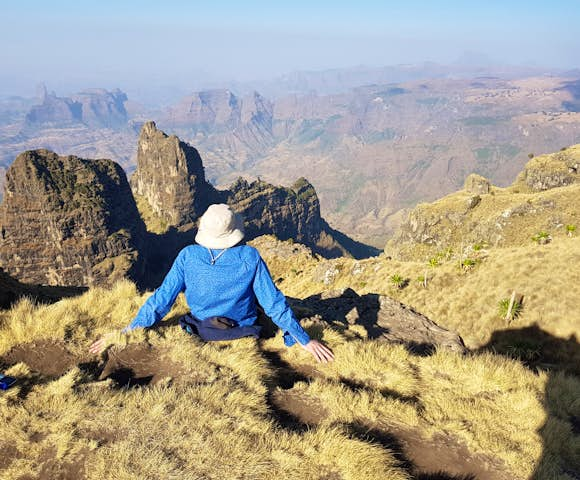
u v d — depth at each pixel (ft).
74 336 17.56
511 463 13.21
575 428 16.71
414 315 38.24
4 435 11.28
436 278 150.51
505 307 103.14
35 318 17.80
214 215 15.28
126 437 11.42
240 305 16.20
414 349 29.25
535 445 14.32
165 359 16.03
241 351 16.89
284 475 10.82
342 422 13.85
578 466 14.24
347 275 199.00
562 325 91.20
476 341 102.42
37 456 10.78
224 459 11.00
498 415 15.87
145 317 15.74
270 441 12.01
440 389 17.49
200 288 15.66
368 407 14.73
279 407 14.46
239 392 14.02
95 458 10.69
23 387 13.48
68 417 11.96
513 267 129.90
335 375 17.51
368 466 11.42
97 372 15.37
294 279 249.96
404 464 12.43
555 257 126.00
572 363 81.10
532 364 78.07
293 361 18.40
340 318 37.96
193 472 10.46
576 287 104.58
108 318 20.31
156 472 10.32
